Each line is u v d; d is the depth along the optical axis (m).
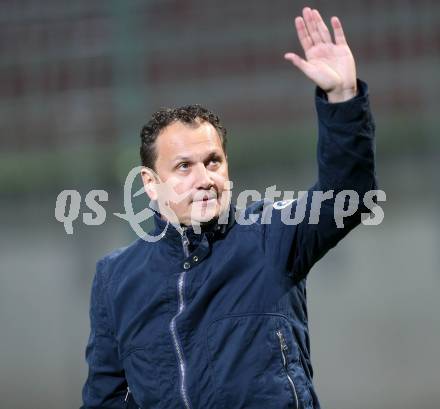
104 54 26.45
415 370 22.06
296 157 28.53
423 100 28.08
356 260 26.69
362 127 6.74
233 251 7.54
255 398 7.22
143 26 24.92
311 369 7.76
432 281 25.98
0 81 27.48
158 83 27.59
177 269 7.67
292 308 7.53
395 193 28.09
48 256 26.86
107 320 8.23
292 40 28.19
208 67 27.92
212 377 7.32
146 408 7.71
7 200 28.38
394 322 24.75
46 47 26.98
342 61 6.88
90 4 26.31
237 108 28.52
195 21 27.45
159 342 7.58
